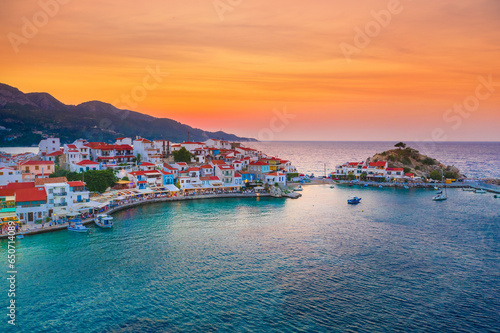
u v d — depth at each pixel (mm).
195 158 173250
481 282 59219
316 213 111562
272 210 115562
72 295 53688
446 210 117750
